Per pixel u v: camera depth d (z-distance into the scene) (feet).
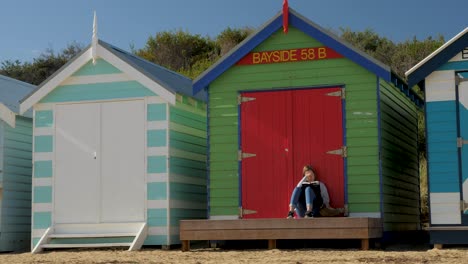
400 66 120.37
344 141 45.62
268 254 41.09
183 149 50.98
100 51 50.01
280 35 47.39
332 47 46.01
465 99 42.83
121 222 48.78
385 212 46.01
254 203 46.85
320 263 35.40
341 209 45.11
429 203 42.83
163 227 47.96
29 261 41.42
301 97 46.73
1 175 52.34
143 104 49.16
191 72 133.28
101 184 49.49
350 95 45.83
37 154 50.93
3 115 52.90
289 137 46.65
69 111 50.65
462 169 42.52
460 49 42.93
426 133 43.34
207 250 45.96
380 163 44.91
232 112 47.83
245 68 47.85
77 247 49.34
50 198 50.37
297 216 45.55
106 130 49.80
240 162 47.37
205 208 54.90
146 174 48.65
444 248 42.93
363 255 38.91
